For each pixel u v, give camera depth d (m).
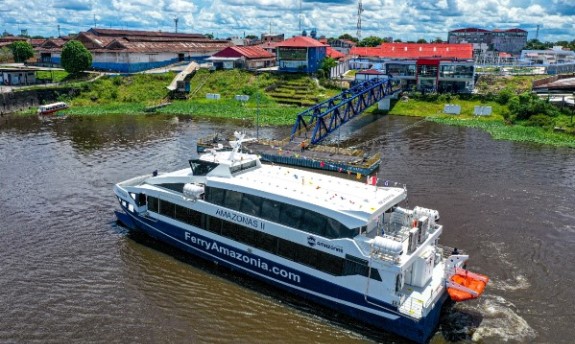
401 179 41.62
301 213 22.33
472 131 63.19
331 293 21.94
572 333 20.97
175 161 46.88
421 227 21.19
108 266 26.11
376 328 21.23
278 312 22.41
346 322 21.73
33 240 29.00
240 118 71.56
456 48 92.38
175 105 79.06
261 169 27.41
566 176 42.78
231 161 26.23
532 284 24.73
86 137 57.19
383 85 72.62
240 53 98.19
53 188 38.25
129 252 27.67
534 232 30.78
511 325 21.42
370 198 22.86
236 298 23.41
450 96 78.56
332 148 48.84
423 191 38.38
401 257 20.00
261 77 90.06
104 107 77.19
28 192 37.25
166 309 22.45
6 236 29.45
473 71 81.12
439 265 23.19
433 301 19.77
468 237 29.95
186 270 25.86
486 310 22.50
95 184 39.38
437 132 62.56
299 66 92.81
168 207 27.23
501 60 129.75
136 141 55.41
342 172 43.69
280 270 23.33
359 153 47.44
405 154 50.84
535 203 35.88
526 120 67.25
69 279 24.78
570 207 35.09
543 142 56.22
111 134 59.19
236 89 86.38
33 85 81.81
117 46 97.19
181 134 59.88
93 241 28.97
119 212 30.56
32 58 110.44
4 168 43.62
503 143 56.03
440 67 82.88
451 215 33.41
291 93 84.12
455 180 41.38
